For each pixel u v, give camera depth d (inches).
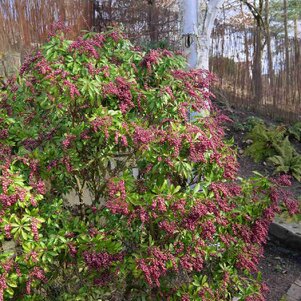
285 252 172.6
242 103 311.3
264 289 113.6
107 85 90.2
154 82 105.4
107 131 83.8
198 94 103.7
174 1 353.4
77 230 90.1
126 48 107.7
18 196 79.0
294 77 298.5
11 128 97.6
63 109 94.1
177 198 85.4
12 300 87.6
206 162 92.7
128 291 99.2
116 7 306.5
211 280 106.4
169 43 286.0
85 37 101.6
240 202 104.7
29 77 97.7
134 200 85.2
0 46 197.5
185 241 90.4
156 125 95.1
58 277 98.6
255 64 303.9
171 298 97.3
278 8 423.5
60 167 90.5
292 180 233.3
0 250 88.9
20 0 207.6
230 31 305.1
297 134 285.4
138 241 93.6
